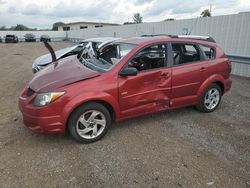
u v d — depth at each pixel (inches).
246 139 165.8
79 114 151.7
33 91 153.3
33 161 139.5
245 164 137.3
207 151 150.3
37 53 864.3
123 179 124.0
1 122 193.5
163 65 179.6
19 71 437.4
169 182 121.7
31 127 152.3
